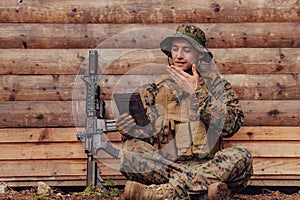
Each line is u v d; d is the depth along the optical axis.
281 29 6.62
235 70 6.62
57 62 6.65
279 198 6.31
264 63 6.62
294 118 6.60
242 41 6.63
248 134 6.59
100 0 6.66
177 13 6.62
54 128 6.62
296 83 6.60
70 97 6.64
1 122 6.60
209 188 4.89
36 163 6.62
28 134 6.61
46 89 6.64
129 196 4.80
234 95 5.43
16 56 6.64
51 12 6.66
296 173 6.58
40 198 5.85
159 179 5.12
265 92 6.61
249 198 6.25
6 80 6.62
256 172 6.58
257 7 6.64
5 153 6.60
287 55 6.62
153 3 6.62
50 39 6.65
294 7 6.65
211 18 6.64
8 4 6.66
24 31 6.66
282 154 6.58
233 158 5.00
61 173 6.61
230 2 6.64
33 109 6.61
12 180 6.60
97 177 6.00
